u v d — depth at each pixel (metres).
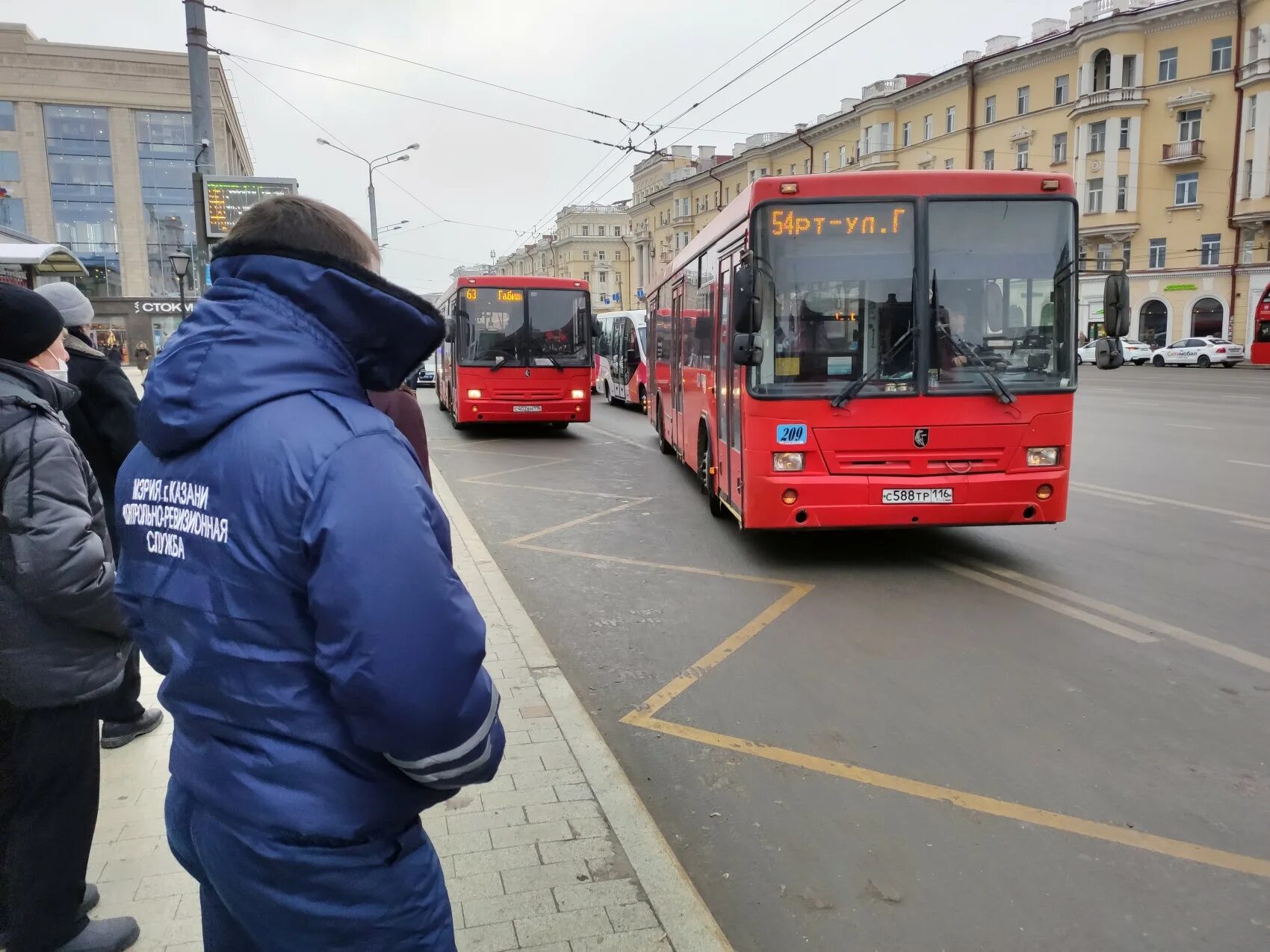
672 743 4.06
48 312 2.36
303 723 1.39
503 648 5.06
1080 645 5.16
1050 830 3.28
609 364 26.95
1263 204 41.44
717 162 72.12
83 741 2.37
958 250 6.45
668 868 2.91
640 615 5.94
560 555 7.65
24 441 2.19
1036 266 6.47
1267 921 2.76
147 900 2.72
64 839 2.35
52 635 2.25
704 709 4.42
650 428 18.92
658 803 3.54
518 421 16.19
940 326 6.41
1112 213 45.38
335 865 1.41
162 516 1.48
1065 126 46.09
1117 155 44.81
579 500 10.32
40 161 49.59
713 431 8.75
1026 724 4.16
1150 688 4.54
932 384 6.41
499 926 2.61
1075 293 6.47
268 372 1.41
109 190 50.94
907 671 4.83
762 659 5.07
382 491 1.35
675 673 4.90
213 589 1.40
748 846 3.22
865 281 6.44
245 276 1.47
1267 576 6.46
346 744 1.40
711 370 8.79
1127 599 5.99
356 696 1.30
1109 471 11.16
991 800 3.49
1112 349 6.51
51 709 2.28
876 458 6.43
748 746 4.01
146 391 1.49
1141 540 7.63
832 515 6.43
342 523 1.32
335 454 1.36
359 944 1.44
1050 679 4.68
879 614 5.82
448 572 1.41
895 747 3.96
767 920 2.81
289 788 1.39
